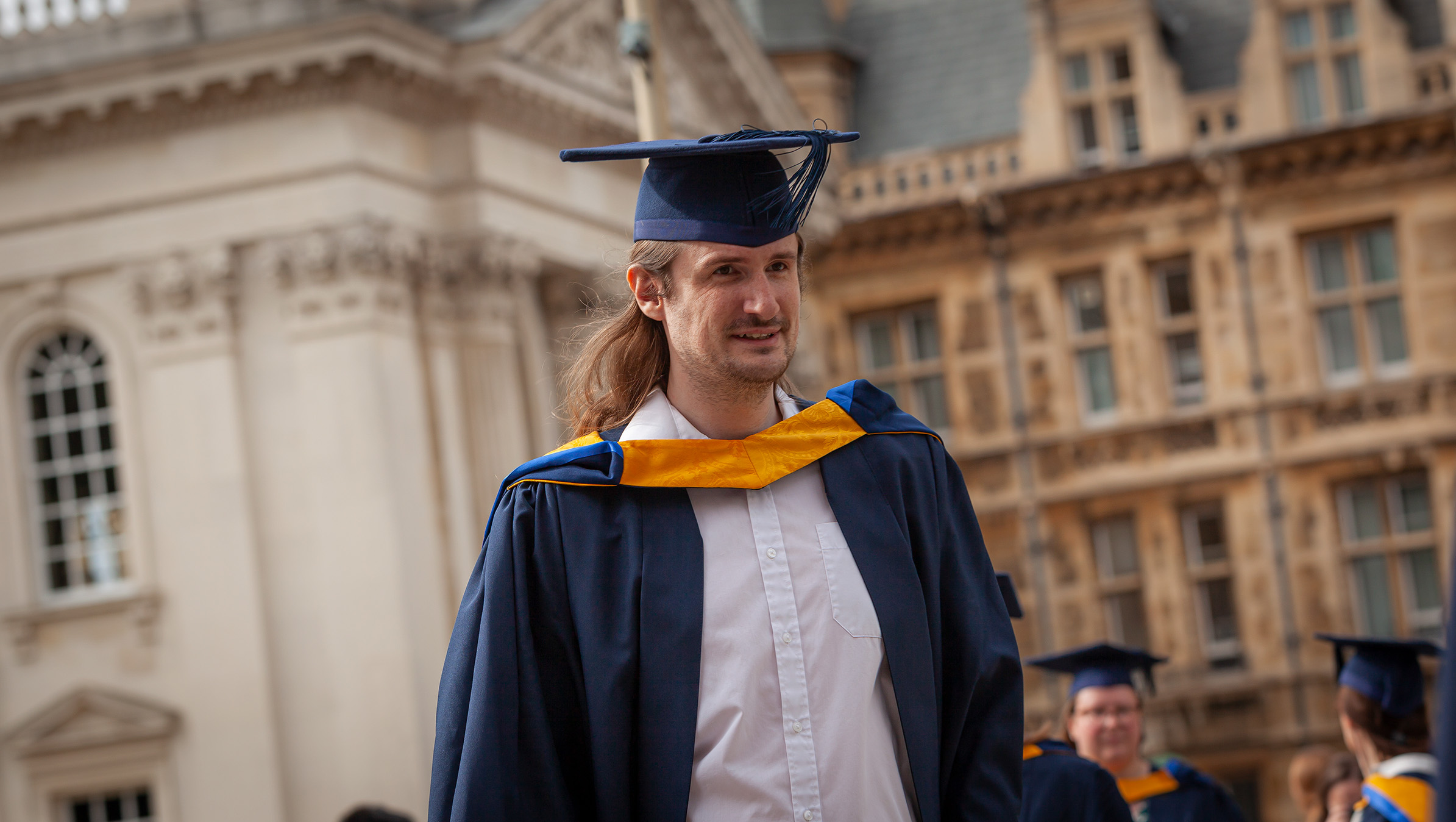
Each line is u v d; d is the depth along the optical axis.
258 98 21.03
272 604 21.08
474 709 2.70
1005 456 29.67
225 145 21.27
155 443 21.44
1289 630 27.88
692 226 2.79
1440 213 27.52
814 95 32.44
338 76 20.77
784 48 32.41
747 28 27.11
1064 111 30.44
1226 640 28.58
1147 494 28.84
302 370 20.97
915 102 32.75
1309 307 28.27
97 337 21.78
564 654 2.77
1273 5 29.33
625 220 25.33
